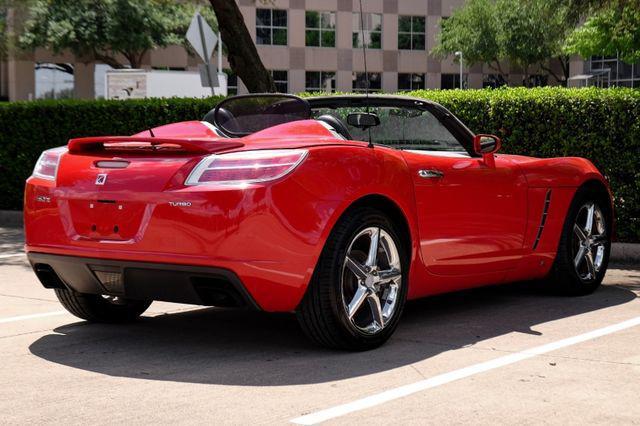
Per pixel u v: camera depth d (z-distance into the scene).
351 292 4.79
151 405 3.83
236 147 4.60
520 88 9.84
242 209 4.36
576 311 6.11
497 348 4.92
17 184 13.18
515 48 51.38
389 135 5.74
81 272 4.84
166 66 52.38
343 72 54.91
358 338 4.75
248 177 4.42
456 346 4.97
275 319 5.80
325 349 4.87
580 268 6.88
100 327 5.57
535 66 59.72
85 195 4.73
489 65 54.12
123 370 4.45
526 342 5.08
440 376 4.29
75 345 5.05
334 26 54.66
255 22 52.69
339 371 4.39
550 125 9.44
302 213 4.46
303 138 4.91
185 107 12.13
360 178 4.71
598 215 6.91
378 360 4.62
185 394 4.00
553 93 9.42
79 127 12.67
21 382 4.23
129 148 4.77
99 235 4.69
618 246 9.05
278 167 4.44
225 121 5.59
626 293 6.91
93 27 44.00
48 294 6.91
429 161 5.28
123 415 3.69
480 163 5.71
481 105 9.76
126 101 12.45
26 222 5.04
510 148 9.63
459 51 53.62
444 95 9.98
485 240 5.70
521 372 4.37
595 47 29.44
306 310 4.63
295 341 5.12
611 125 9.15
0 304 6.45
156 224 4.49
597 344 5.03
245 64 11.77
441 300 6.55
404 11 56.12
